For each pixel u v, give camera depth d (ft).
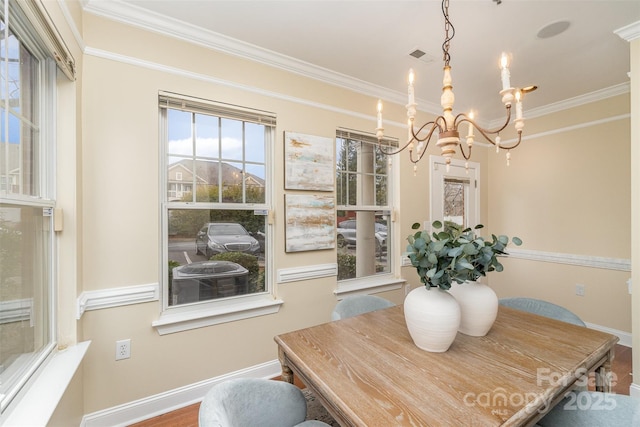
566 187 10.58
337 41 6.88
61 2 4.36
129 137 5.83
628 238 9.21
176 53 6.33
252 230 7.54
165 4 5.66
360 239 9.52
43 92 4.44
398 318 5.38
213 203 7.01
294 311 7.90
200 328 6.56
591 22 6.13
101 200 5.56
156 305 6.10
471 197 12.35
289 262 7.87
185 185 6.67
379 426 2.58
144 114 5.99
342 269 9.10
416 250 4.03
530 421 2.92
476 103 10.70
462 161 12.04
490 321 4.46
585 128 10.10
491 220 12.90
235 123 7.30
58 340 4.75
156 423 5.80
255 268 7.59
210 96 6.72
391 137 9.97
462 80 8.86
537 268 11.35
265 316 7.44
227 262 7.19
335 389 3.15
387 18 6.06
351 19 6.10
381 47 7.11
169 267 6.48
